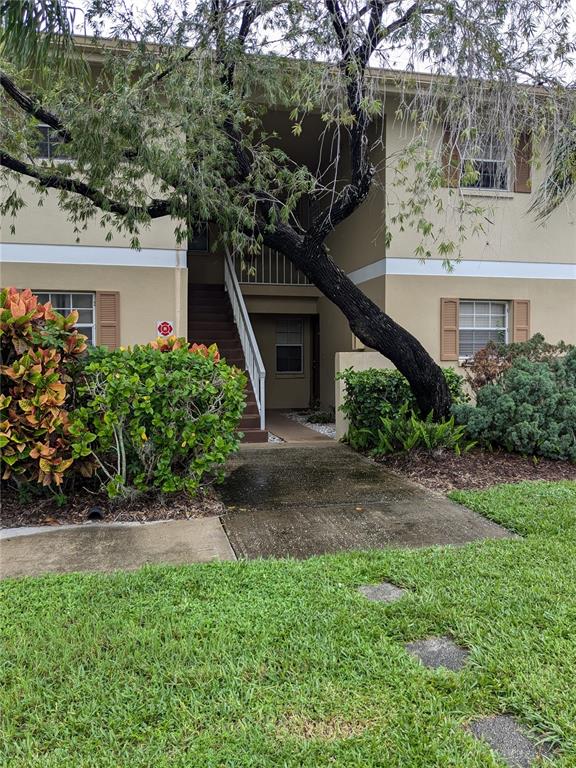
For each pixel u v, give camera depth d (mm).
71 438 4895
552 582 3406
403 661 2588
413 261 9930
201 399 5188
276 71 6098
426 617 2996
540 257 10508
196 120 5602
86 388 4930
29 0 4684
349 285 7191
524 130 7223
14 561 3885
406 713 2232
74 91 5578
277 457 7629
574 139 6777
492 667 2521
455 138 6680
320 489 5859
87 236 8859
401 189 9445
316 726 2160
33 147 6785
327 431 10383
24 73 6199
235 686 2395
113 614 3027
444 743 2068
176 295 9195
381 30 5711
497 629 2857
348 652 2656
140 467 5184
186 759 1987
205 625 2906
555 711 2230
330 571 3623
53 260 8750
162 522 4770
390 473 6594
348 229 11672
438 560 3793
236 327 11094
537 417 6648
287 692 2357
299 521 4789
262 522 4766
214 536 4418
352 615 3018
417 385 7375
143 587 3373
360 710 2250
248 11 5887
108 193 6316
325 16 5871
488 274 10281
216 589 3342
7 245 8578
